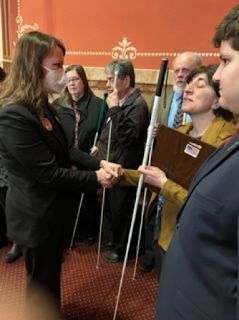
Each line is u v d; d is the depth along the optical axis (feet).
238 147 2.00
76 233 8.26
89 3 8.70
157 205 4.67
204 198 2.06
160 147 3.89
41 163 3.69
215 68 3.73
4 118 3.53
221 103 2.21
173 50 7.85
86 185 4.16
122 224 7.21
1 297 6.00
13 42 10.15
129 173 4.75
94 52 8.97
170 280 2.49
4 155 3.81
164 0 7.68
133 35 8.29
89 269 7.04
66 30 9.24
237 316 1.77
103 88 9.08
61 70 3.84
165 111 6.76
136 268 7.10
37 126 3.63
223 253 1.99
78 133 7.50
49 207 3.98
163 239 4.14
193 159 3.51
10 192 4.12
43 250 4.19
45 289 4.42
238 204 1.83
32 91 3.62
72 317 5.57
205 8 7.25
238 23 1.93
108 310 5.78
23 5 9.73
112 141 6.79
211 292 2.09
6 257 7.15
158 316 2.64
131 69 6.60
